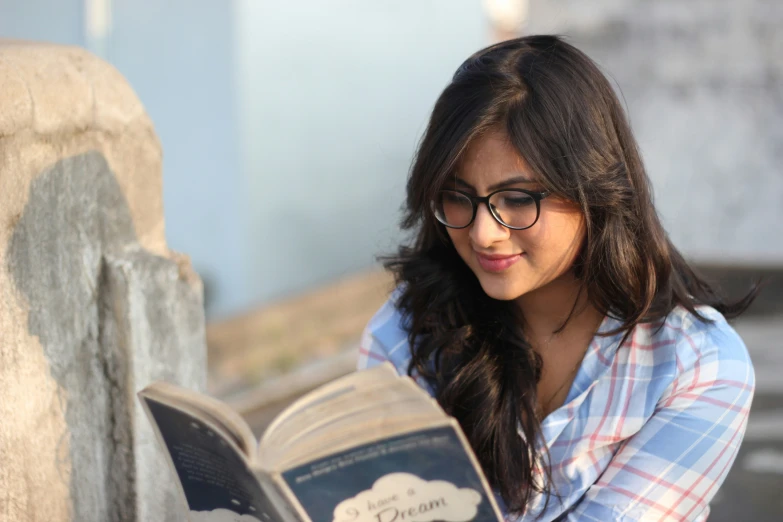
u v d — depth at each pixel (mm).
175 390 1403
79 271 1751
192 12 6590
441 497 1323
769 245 6320
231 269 6801
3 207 1569
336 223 7465
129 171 1838
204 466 1431
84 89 1729
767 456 4668
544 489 1746
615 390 1747
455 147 1608
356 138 7578
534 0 6402
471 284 1855
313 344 6449
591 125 1644
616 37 6305
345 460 1271
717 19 6102
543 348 1855
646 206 1735
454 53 8391
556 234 1651
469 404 1801
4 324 1600
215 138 6695
